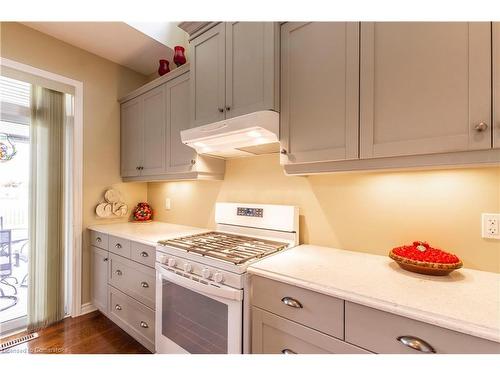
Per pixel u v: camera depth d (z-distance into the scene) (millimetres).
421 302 774
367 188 1371
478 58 827
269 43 1316
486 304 762
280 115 1332
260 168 1827
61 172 2160
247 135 1359
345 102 1110
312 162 1219
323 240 1522
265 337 1075
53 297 2111
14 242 2084
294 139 1273
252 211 1732
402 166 999
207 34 1620
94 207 2377
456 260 984
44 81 2051
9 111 1966
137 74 2742
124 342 1861
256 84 1363
